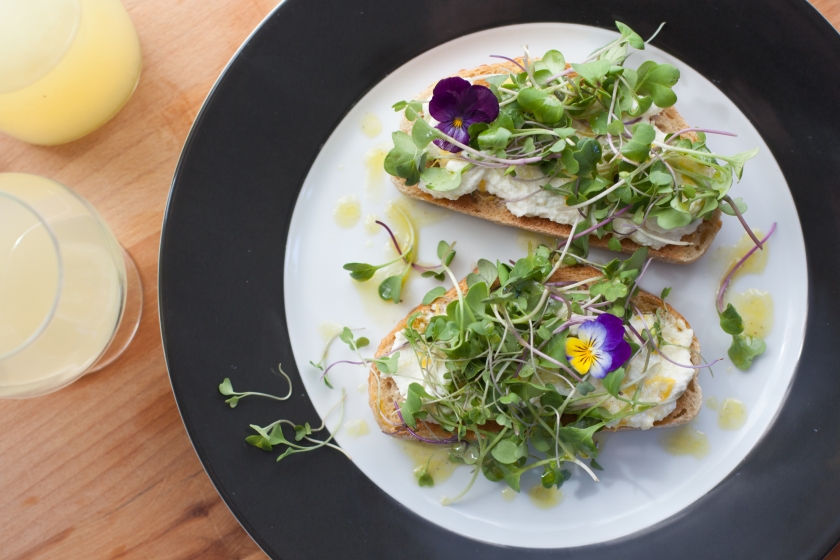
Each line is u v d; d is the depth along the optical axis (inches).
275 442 14.1
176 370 13.8
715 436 14.5
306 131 14.4
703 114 14.6
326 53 14.1
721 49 14.1
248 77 13.8
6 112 13.4
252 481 14.0
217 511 14.5
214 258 14.1
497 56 14.1
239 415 14.1
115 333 14.1
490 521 14.4
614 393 13.1
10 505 14.3
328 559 14.1
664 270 14.6
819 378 14.3
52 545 14.4
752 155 13.3
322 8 13.8
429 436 14.3
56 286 13.4
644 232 13.8
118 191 14.5
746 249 14.6
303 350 14.6
